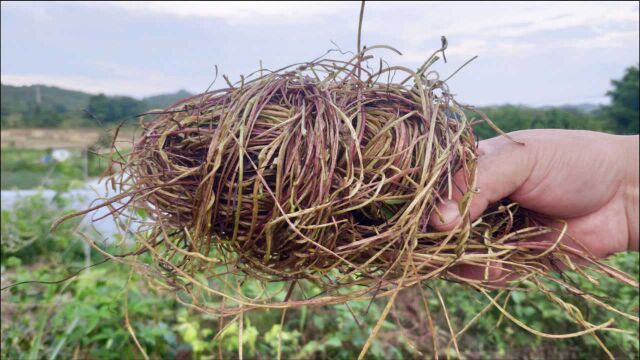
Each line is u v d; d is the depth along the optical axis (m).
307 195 0.63
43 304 1.59
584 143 0.87
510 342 2.09
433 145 0.67
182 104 0.70
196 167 0.64
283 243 0.65
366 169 0.65
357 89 0.70
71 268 2.28
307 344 1.87
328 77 0.69
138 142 0.69
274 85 0.67
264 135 0.64
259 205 0.64
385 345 1.94
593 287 1.88
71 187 2.66
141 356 1.60
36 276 2.00
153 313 1.78
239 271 0.71
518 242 0.78
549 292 0.76
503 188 0.81
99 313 1.49
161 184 0.64
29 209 2.84
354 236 0.66
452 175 0.73
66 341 1.53
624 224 0.93
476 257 0.71
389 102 0.70
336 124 0.63
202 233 0.66
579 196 0.88
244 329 1.71
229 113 0.64
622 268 2.01
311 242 0.62
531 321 2.07
